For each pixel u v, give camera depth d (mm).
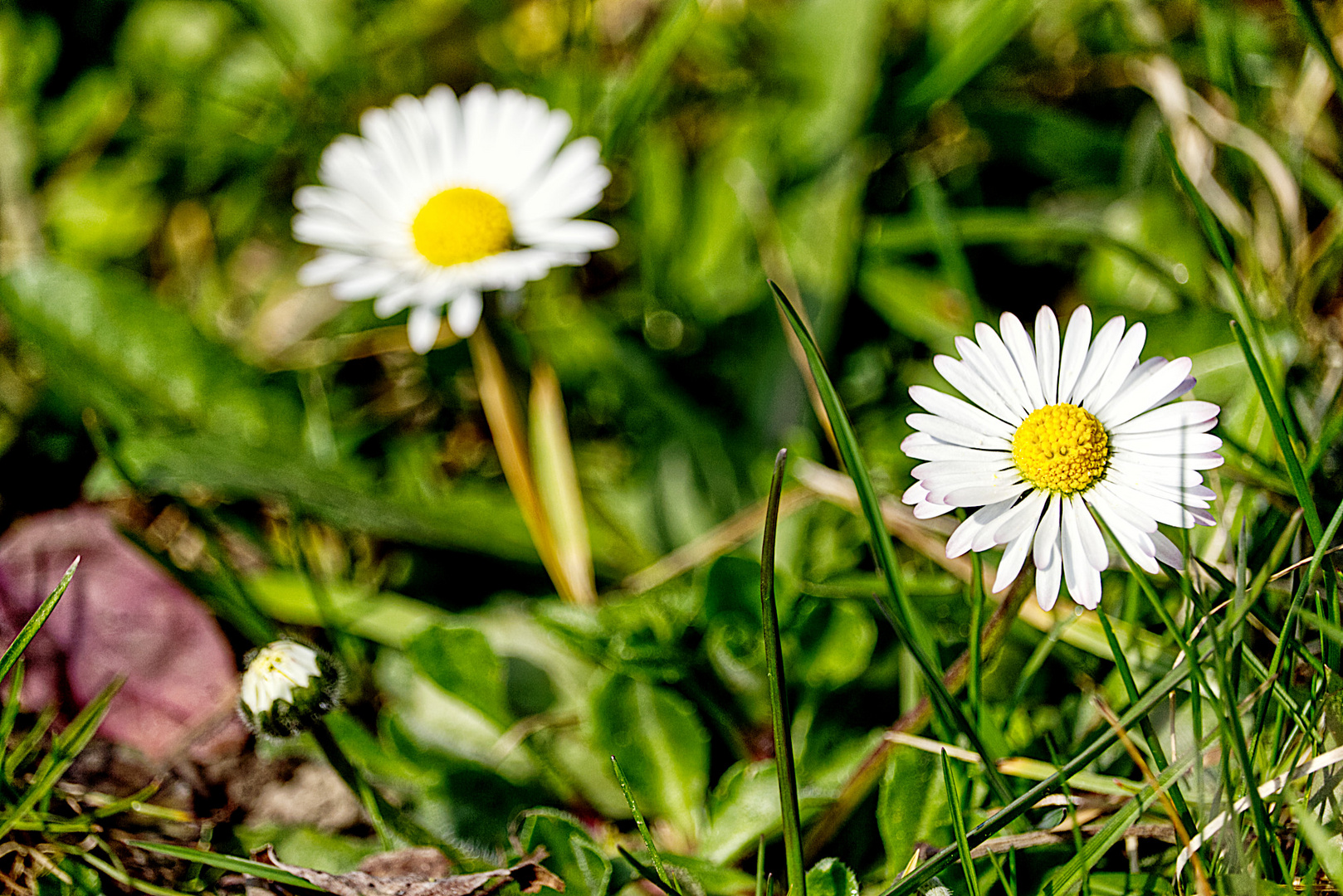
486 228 382
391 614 381
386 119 393
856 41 405
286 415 400
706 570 370
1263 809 340
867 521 356
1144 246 393
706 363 404
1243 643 349
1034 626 367
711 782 374
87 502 394
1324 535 346
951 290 396
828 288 397
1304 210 389
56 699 373
